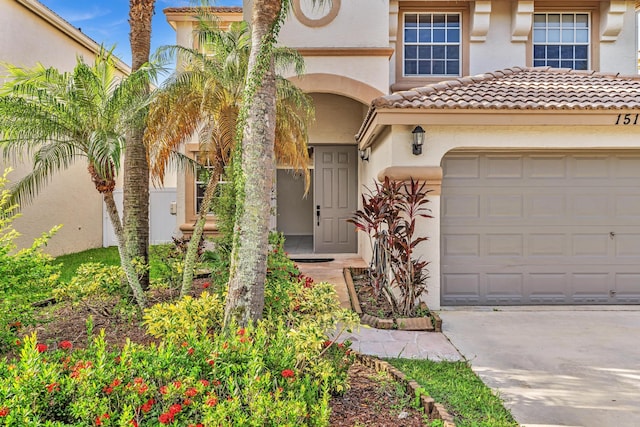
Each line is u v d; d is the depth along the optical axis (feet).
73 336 20.44
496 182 28.78
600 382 16.74
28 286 18.54
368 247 39.60
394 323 23.35
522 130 27.37
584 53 43.80
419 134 26.30
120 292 24.31
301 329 14.17
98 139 19.76
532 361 18.88
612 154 28.76
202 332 14.39
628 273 28.94
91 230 58.18
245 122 16.62
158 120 21.67
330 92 39.40
